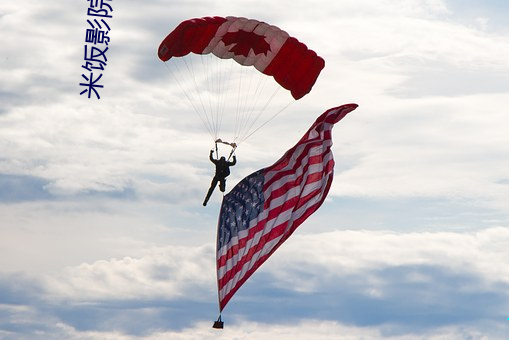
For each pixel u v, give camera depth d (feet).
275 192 395.96
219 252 391.24
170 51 388.37
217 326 387.55
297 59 400.67
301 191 396.98
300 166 397.39
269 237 394.93
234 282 391.24
